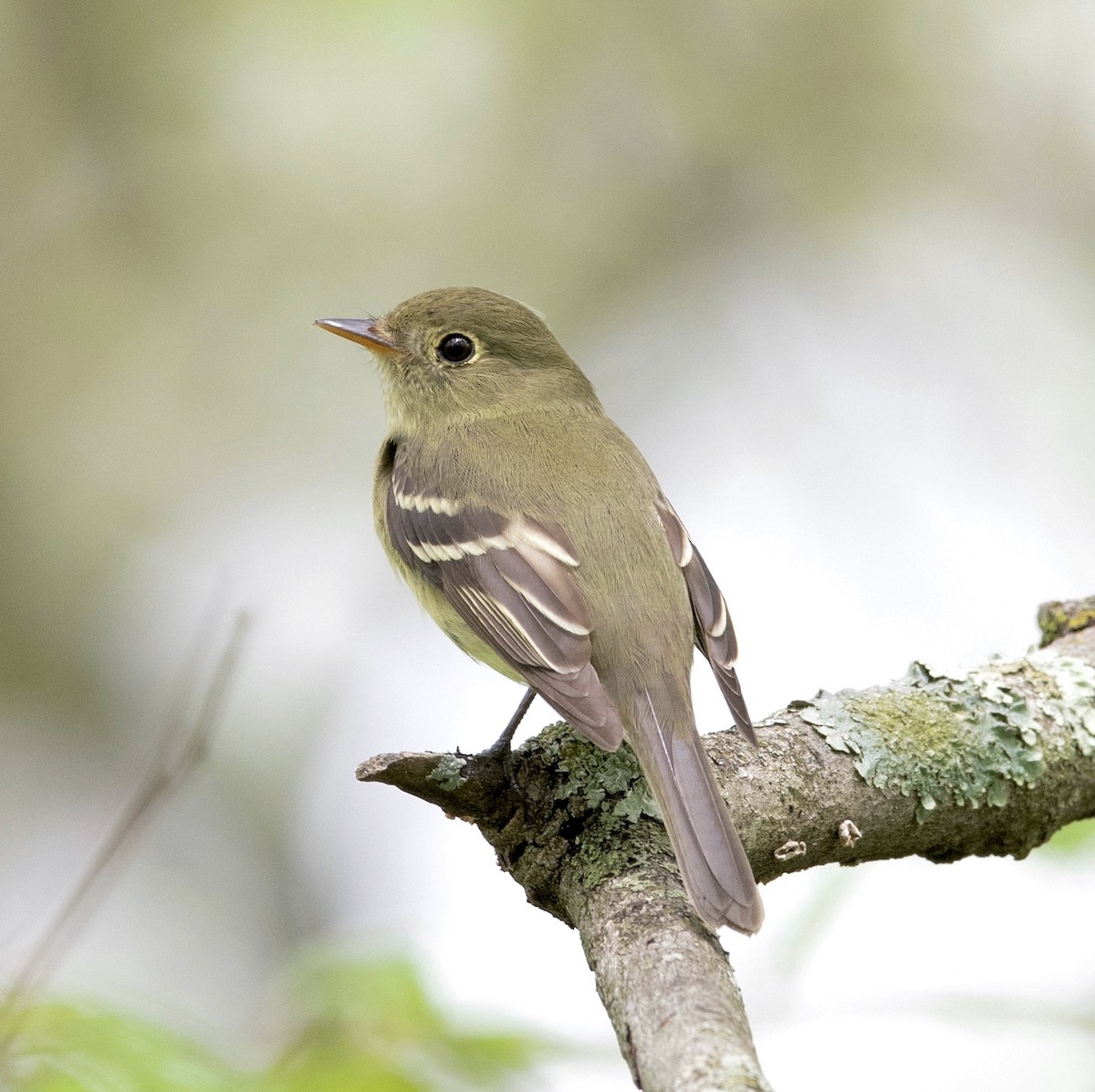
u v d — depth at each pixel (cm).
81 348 1409
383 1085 705
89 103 1416
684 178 1414
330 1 1341
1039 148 1416
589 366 1396
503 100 1409
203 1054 644
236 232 1430
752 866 672
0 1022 611
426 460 814
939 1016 817
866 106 1409
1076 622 830
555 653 686
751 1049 490
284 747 1302
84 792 1304
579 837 622
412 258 1423
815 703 716
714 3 1402
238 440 1411
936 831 708
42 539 1360
